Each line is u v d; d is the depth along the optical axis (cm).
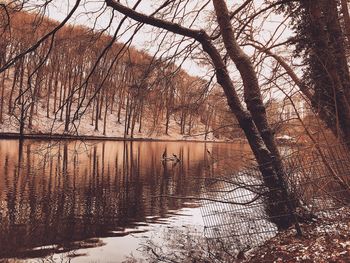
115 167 2967
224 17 820
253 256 693
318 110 989
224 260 770
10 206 1473
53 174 2358
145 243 1060
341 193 827
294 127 1101
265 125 794
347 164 862
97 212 1464
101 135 6022
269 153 752
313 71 1041
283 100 1129
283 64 1134
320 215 786
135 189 2033
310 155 888
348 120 953
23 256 934
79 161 3142
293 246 642
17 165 2530
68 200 1652
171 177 2527
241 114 784
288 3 1072
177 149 5325
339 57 1012
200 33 805
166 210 1546
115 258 934
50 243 1048
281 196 734
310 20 957
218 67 805
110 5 802
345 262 534
